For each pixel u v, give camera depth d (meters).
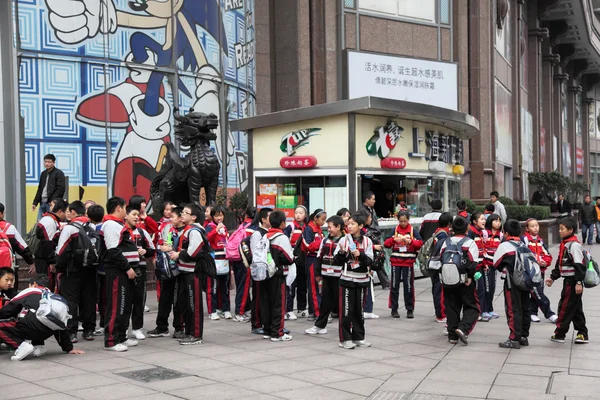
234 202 16.14
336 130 12.66
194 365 7.15
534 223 9.93
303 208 10.13
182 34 16.55
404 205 13.48
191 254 8.12
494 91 29.44
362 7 23.97
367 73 23.67
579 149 59.50
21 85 14.10
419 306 11.48
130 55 15.52
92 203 9.90
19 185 14.01
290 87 22.23
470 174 27.80
